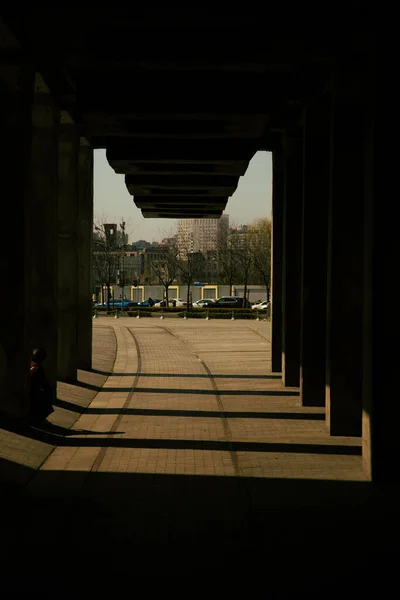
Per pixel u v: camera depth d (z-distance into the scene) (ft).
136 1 27.45
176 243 238.27
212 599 15.78
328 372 34.27
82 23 28.43
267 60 31.24
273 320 57.77
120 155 50.60
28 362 32.55
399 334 26.08
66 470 27.17
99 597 15.84
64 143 47.96
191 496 23.89
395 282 26.17
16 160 31.83
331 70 33.24
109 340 88.28
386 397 26.03
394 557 18.38
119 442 32.17
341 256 33.50
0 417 31.42
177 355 72.08
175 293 246.27
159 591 16.19
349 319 33.68
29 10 27.53
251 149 50.47
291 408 41.16
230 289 210.79
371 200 26.43
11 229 31.83
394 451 25.91
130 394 46.55
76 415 38.81
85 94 40.68
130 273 325.42
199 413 39.58
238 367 61.41
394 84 25.94
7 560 18.11
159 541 19.53
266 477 26.37
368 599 15.81
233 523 21.11
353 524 21.08
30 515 21.79
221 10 27.40
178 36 30.78
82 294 56.65
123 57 31.32
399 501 23.44
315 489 24.82
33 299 40.88
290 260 49.03
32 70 32.19
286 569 17.56
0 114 31.73
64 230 48.98
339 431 33.81
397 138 26.05
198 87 39.91
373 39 26.25
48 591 16.16
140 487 24.97
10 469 26.20
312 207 40.70
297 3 27.55
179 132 45.83
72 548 18.97
